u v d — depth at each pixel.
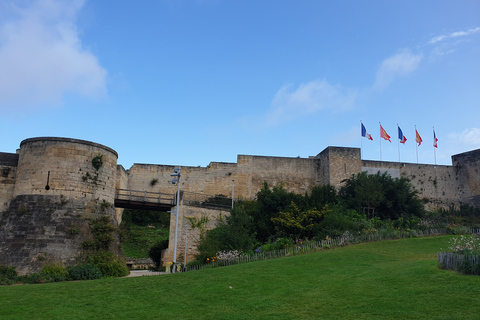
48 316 15.57
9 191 31.67
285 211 41.00
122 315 15.63
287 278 20.98
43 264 27.48
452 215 51.16
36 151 30.91
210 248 35.25
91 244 29.53
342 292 17.33
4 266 26.83
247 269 24.27
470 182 57.44
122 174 48.59
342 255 27.39
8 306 17.08
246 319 14.53
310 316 14.44
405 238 34.53
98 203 31.61
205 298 17.86
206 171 52.97
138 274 32.25
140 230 48.81
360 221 38.66
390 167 57.03
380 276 19.83
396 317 13.62
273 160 55.00
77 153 31.28
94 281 22.75
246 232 38.50
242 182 53.41
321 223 37.50
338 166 52.91
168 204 38.56
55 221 29.19
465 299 14.77
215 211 40.56
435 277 18.22
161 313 15.77
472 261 18.42
